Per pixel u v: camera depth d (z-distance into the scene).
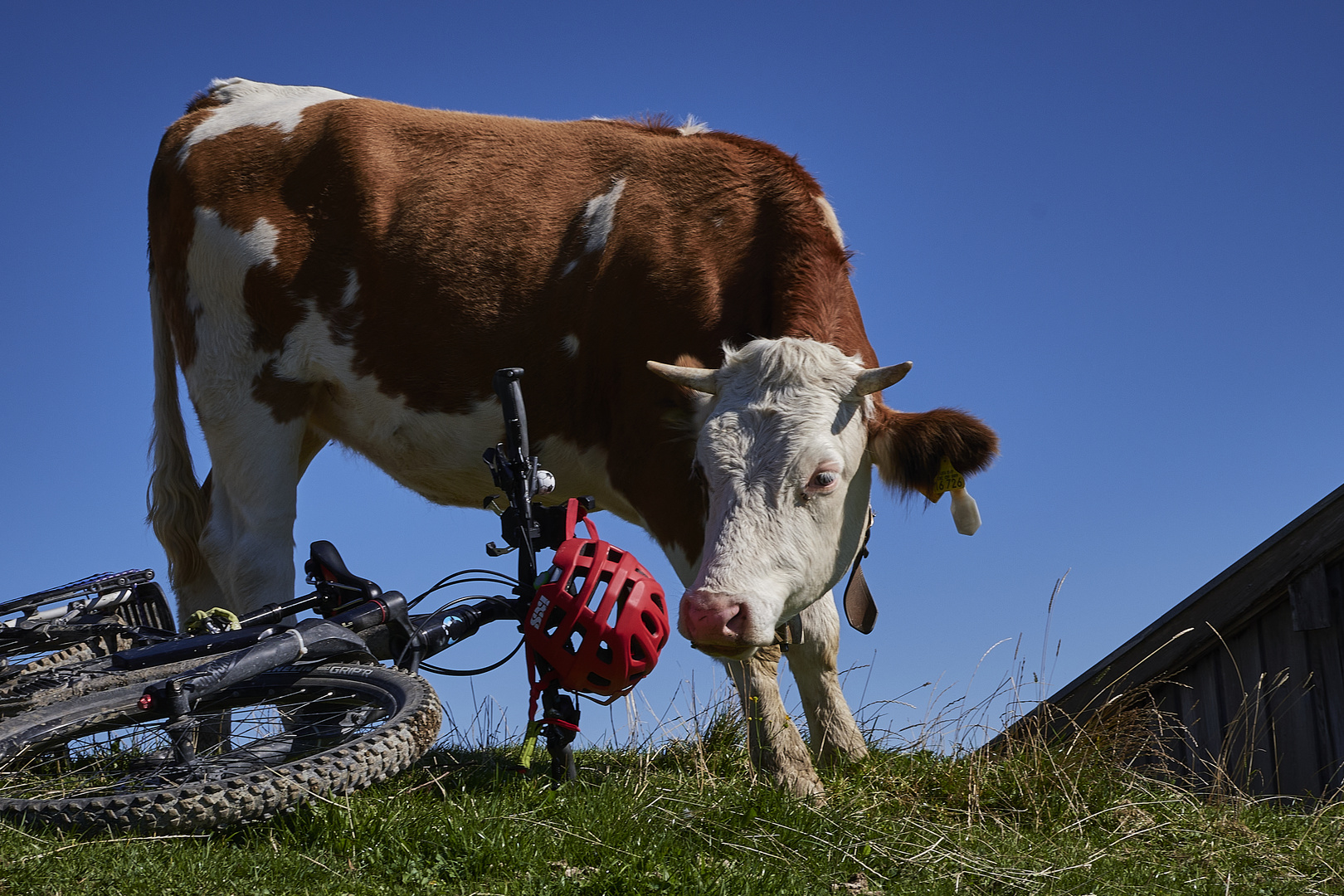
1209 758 6.00
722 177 5.30
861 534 4.46
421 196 5.67
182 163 6.07
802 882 2.84
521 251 5.48
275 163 5.90
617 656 3.34
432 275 5.54
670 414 4.50
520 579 3.63
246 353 5.83
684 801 3.41
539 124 5.91
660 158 5.49
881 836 3.32
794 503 3.96
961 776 4.22
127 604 4.59
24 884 2.40
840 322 4.77
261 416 5.82
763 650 4.45
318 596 3.80
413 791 3.36
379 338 5.62
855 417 4.19
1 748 3.37
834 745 4.75
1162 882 3.31
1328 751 5.58
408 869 2.69
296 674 3.69
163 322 6.30
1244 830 3.89
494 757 4.32
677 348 5.03
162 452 6.26
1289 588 5.75
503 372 3.68
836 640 4.78
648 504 4.98
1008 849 3.40
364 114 5.92
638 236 5.25
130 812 2.76
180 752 3.22
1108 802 4.07
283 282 5.74
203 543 5.95
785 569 3.89
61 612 4.24
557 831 3.01
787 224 5.07
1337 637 5.60
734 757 4.52
